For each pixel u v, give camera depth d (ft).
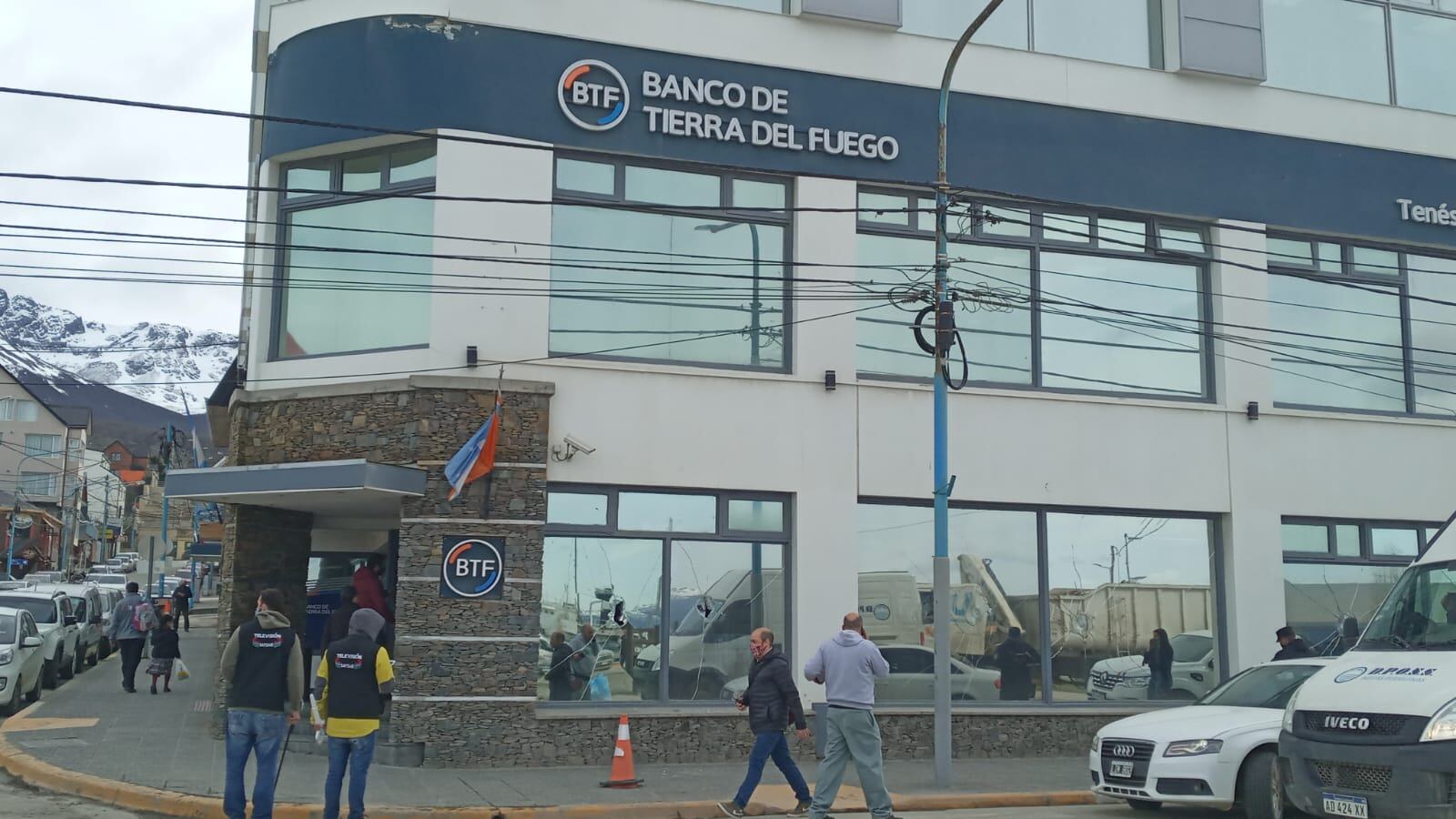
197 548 102.22
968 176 58.03
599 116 53.21
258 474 48.91
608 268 53.36
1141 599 59.16
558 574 51.21
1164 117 61.62
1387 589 63.00
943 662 47.26
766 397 54.08
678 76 54.44
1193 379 61.62
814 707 42.19
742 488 53.26
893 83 57.36
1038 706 56.39
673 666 52.03
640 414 52.29
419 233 52.54
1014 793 45.44
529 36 52.80
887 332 57.06
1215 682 59.57
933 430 56.34
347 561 62.85
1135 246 60.75
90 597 91.86
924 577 56.03
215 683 53.21
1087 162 59.98
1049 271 59.82
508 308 51.24
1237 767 38.47
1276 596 60.34
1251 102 63.36
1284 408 62.59
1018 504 57.52
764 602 53.62
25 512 260.62
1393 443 63.67
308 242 54.08
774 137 55.21
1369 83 66.74
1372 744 30.12
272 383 53.31
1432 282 67.05
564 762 49.03
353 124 52.08
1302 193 63.67
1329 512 61.93
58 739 50.85
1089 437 58.54
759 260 55.47
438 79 51.80
